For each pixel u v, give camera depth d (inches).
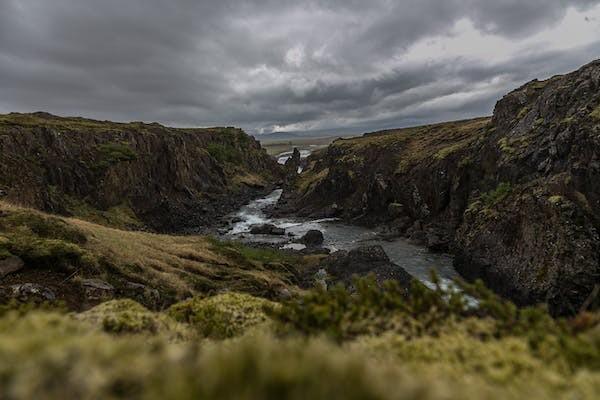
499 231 1322.6
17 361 86.1
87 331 142.6
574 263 993.5
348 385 74.2
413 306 157.5
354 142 3609.7
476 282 162.4
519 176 1502.2
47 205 1665.8
